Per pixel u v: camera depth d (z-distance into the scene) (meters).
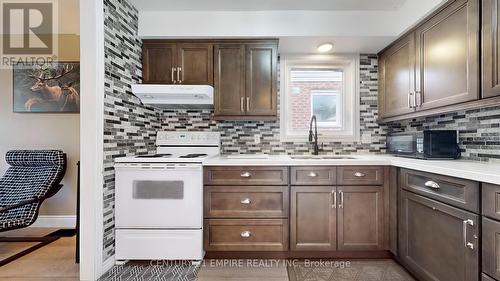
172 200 2.11
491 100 1.49
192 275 1.95
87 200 1.87
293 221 2.18
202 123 2.87
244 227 2.18
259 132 2.88
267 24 2.45
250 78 2.54
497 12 1.45
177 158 2.13
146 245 2.11
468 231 1.34
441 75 1.88
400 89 2.40
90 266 1.87
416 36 2.16
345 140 2.89
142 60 2.54
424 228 1.73
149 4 2.34
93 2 1.86
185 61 2.54
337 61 2.90
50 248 2.49
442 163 1.75
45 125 3.12
